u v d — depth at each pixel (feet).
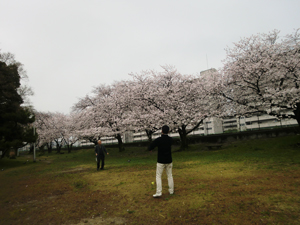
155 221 12.78
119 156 75.15
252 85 54.65
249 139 71.67
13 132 63.46
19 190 25.45
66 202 18.40
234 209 13.57
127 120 70.49
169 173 18.19
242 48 54.70
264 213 12.59
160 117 61.41
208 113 63.77
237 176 23.53
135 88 69.62
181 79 68.90
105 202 17.46
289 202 13.99
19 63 75.36
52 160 80.48
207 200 15.71
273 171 24.72
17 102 66.28
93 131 86.48
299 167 25.81
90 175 33.42
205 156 48.44
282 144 52.24
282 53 49.85
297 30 49.11
